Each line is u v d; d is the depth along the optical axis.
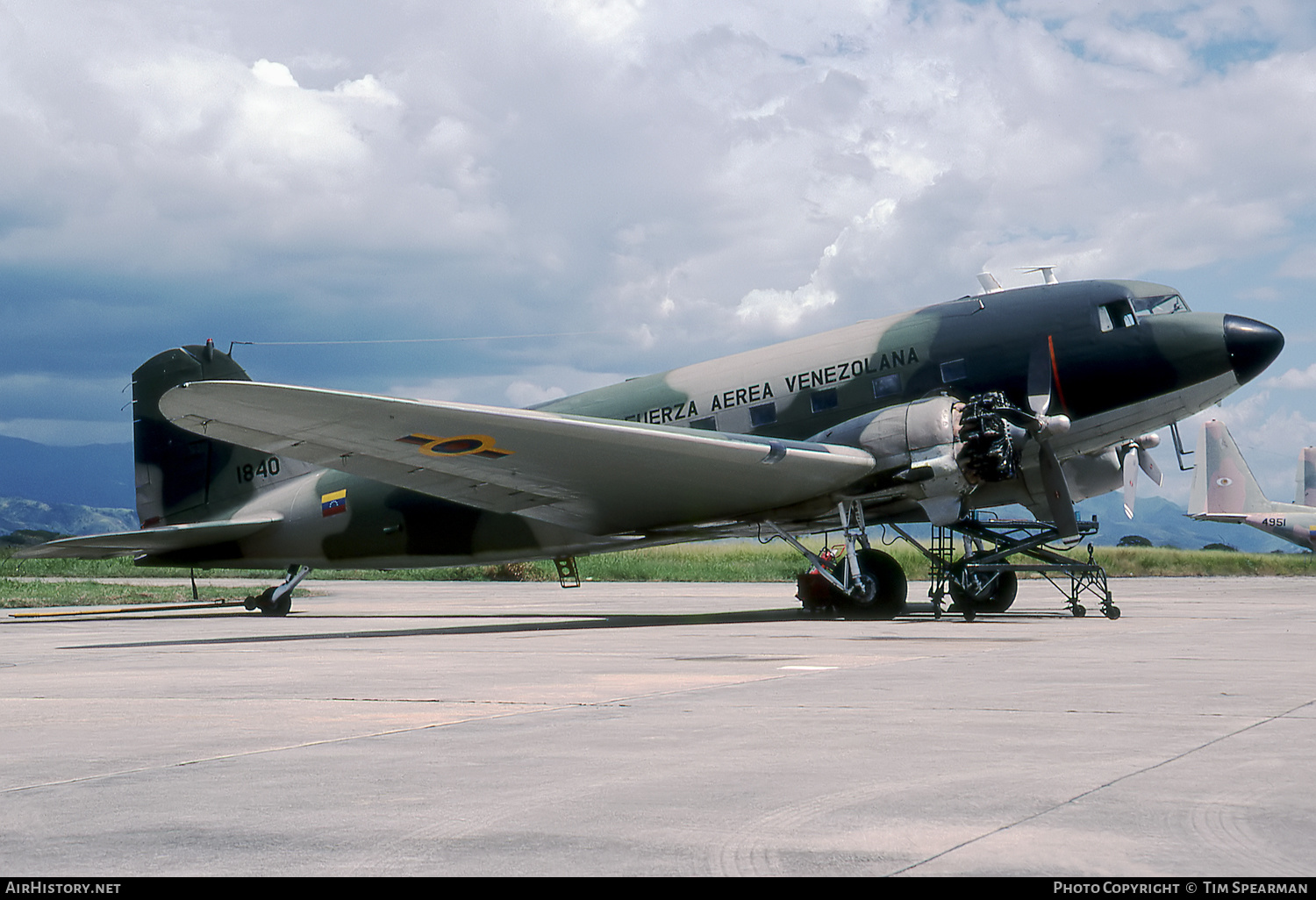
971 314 14.91
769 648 9.78
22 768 4.37
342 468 13.74
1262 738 4.70
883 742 4.70
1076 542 15.05
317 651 10.66
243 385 10.97
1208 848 2.98
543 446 12.96
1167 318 14.28
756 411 15.58
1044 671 7.49
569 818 3.43
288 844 3.16
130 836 3.26
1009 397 14.53
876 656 8.80
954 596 15.81
